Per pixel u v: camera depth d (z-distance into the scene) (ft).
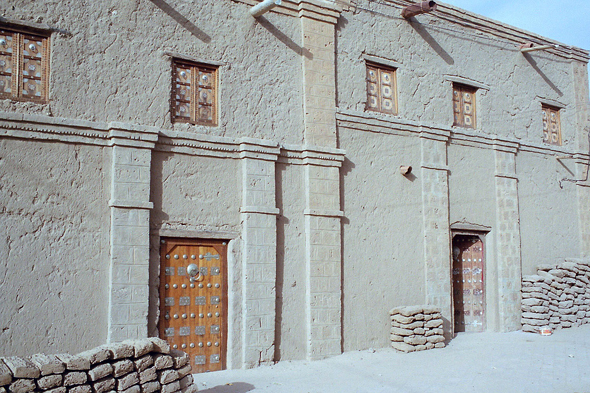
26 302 23.59
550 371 27.71
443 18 39.42
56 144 24.95
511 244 40.91
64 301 24.38
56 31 25.36
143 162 26.50
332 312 31.42
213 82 29.66
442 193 37.37
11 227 23.63
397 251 34.86
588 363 29.45
